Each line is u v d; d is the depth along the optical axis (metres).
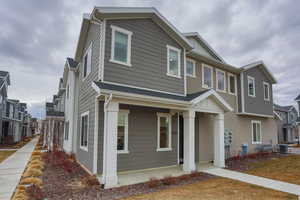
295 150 18.08
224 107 9.80
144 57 8.47
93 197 5.18
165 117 9.44
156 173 7.90
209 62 12.34
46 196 5.21
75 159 11.18
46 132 18.52
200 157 11.09
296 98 23.09
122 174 7.66
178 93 9.49
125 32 8.00
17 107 28.70
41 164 9.26
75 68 13.29
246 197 5.31
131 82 7.91
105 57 7.36
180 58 9.90
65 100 16.28
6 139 22.58
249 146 14.48
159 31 9.17
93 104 7.82
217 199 5.12
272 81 16.83
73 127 12.77
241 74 14.05
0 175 7.64
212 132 11.95
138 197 5.19
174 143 9.63
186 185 6.45
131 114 8.20
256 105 14.87
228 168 9.32
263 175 7.97
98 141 7.26
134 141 8.16
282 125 30.39
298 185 6.57
